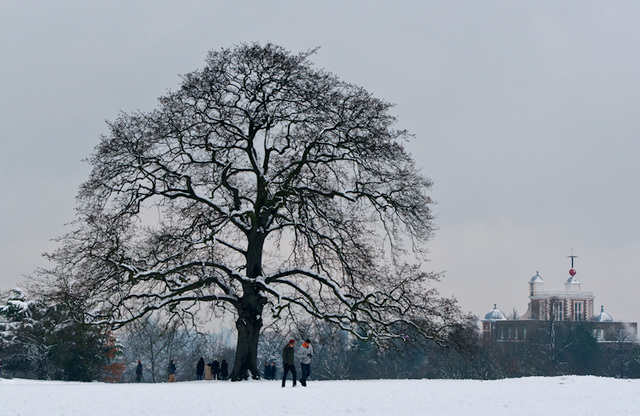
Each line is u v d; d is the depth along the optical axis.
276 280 58.84
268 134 57.84
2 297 83.81
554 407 29.95
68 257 54.59
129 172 55.34
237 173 61.44
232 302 57.22
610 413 27.67
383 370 137.00
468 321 59.03
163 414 28.02
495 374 138.00
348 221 58.19
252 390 38.00
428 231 58.84
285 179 56.72
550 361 175.62
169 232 56.47
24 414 28.42
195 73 54.97
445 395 34.59
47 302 57.94
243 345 56.66
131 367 146.38
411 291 57.53
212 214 59.53
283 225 59.03
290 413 28.05
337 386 41.25
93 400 33.28
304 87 54.84
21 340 78.81
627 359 188.38
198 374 66.62
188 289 55.72
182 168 56.53
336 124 55.56
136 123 54.91
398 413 28.05
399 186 57.59
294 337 60.62
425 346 60.22
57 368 81.19
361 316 57.44
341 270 58.41
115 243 54.41
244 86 55.72
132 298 55.22
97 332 56.69
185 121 54.91
